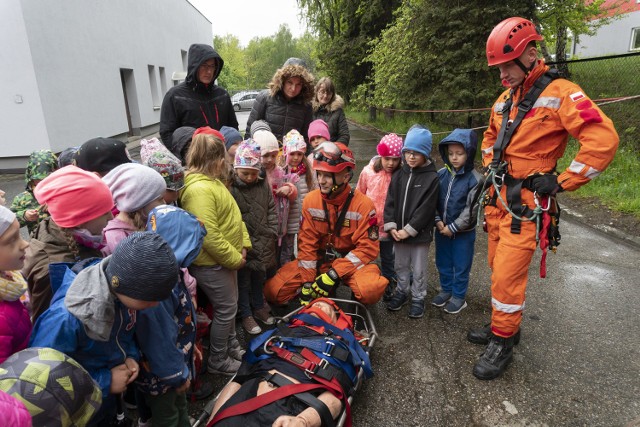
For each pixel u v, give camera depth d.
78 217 1.73
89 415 1.28
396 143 3.43
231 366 2.70
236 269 2.56
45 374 1.18
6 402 0.98
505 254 2.62
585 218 5.47
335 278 3.12
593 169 2.31
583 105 2.32
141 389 1.81
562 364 2.77
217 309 2.61
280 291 3.31
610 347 2.93
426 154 3.16
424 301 3.49
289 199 3.57
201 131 2.82
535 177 2.53
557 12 9.10
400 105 10.76
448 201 3.33
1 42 9.29
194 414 2.40
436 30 8.89
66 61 10.86
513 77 2.54
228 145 3.29
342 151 3.12
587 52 21.06
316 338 2.31
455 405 2.45
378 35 19.17
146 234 1.43
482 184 3.03
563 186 2.41
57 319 1.39
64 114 10.63
